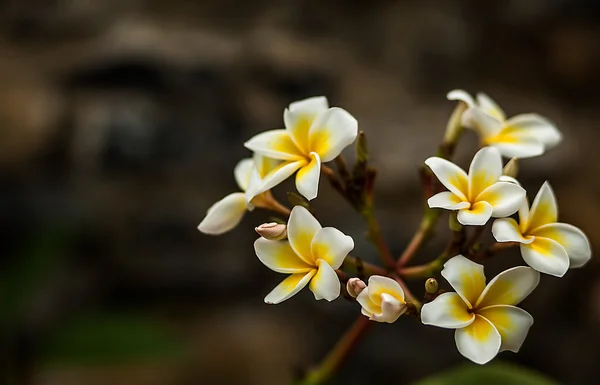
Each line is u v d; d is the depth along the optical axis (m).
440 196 0.87
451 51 1.66
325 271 0.85
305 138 0.91
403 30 1.65
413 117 1.56
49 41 1.55
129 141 1.46
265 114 1.51
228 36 1.56
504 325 0.85
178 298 1.45
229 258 1.45
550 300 1.48
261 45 1.55
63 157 1.45
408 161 1.48
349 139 0.89
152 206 1.45
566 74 1.70
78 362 1.23
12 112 1.44
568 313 1.47
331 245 0.86
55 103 1.47
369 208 0.94
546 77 1.70
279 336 1.42
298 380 1.00
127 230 1.44
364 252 1.41
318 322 1.44
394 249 1.40
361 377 1.38
